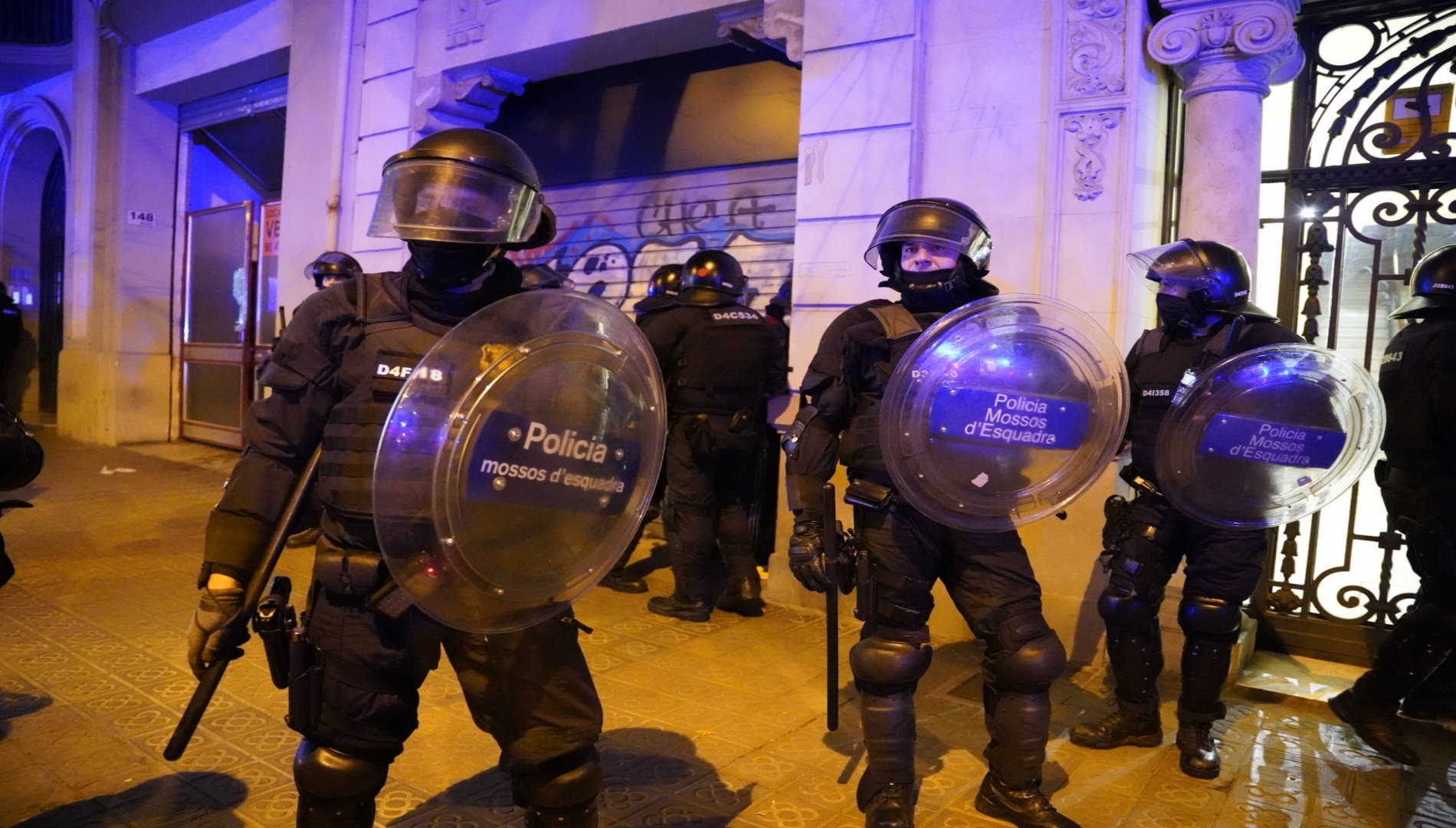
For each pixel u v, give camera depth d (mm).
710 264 4500
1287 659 4039
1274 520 2809
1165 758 3039
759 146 5793
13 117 11453
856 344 2459
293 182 7637
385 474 1501
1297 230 4129
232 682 3443
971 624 2480
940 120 4363
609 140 6492
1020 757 2453
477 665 1814
